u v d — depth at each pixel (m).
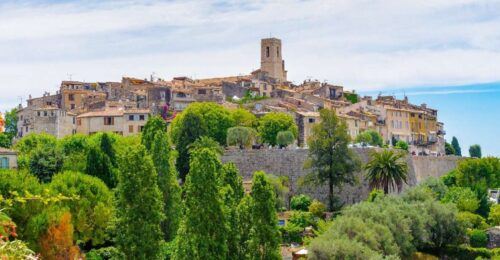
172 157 131.12
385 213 129.00
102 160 145.50
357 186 178.88
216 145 184.50
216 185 94.12
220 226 93.62
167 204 124.19
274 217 95.50
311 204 164.50
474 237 145.50
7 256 34.41
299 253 116.25
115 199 103.38
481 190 177.25
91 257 110.00
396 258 109.06
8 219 39.12
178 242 94.31
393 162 164.88
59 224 105.38
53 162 156.00
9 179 112.44
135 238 97.69
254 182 95.88
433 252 141.38
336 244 108.25
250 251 94.75
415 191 151.38
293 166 184.38
